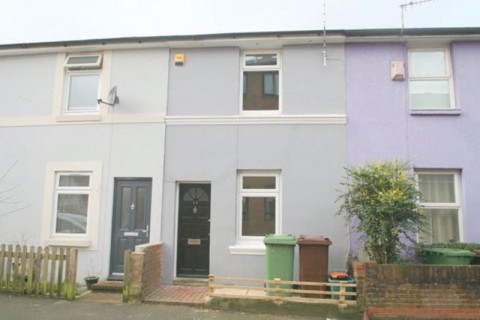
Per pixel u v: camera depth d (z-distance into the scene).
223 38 9.20
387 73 9.00
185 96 9.41
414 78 9.05
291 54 9.26
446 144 8.67
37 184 9.53
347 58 9.11
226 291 7.78
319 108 9.01
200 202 9.20
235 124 9.14
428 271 6.68
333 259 8.51
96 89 9.87
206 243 9.06
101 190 9.30
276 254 7.62
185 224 9.16
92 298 7.75
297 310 6.92
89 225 9.23
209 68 9.45
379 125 8.84
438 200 8.75
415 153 8.70
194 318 6.65
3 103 9.94
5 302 7.29
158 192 9.13
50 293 7.66
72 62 9.71
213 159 9.10
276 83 9.44
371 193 7.34
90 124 9.55
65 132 9.60
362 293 6.75
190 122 9.26
